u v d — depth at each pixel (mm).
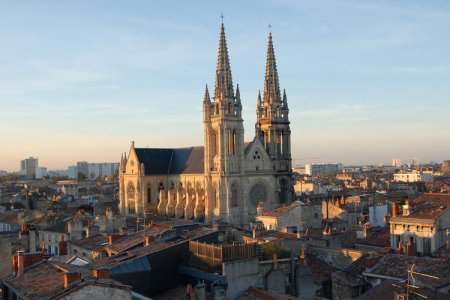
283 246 81000
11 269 63219
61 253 95312
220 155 187125
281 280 64500
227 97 190125
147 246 71500
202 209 192625
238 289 60688
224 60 192875
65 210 181375
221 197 185750
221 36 194875
